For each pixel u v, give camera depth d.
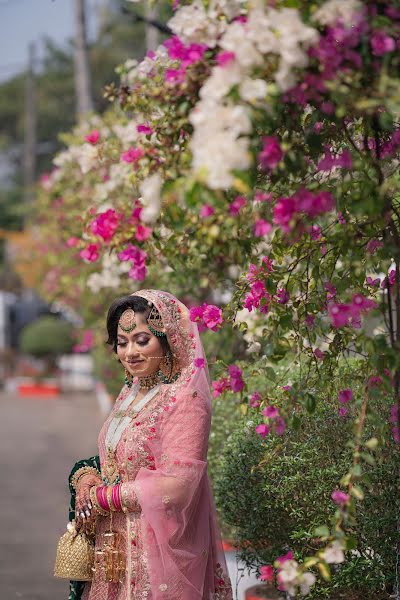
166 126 4.02
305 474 4.76
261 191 3.90
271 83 3.16
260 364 4.52
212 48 3.43
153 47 14.39
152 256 5.23
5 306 33.19
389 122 3.40
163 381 4.39
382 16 3.16
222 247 4.41
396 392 4.07
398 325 4.11
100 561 4.29
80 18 19.66
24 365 30.47
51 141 47.03
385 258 3.77
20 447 15.48
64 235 11.45
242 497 5.01
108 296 10.27
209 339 7.39
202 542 4.29
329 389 4.35
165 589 4.12
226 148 2.90
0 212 42.91
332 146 4.02
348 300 3.82
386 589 4.86
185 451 4.17
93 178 9.81
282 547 5.06
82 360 31.66
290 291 4.20
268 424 3.91
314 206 3.35
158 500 4.09
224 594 4.45
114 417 4.45
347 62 3.19
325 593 4.75
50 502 10.84
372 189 3.49
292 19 3.02
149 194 3.60
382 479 4.56
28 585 7.33
